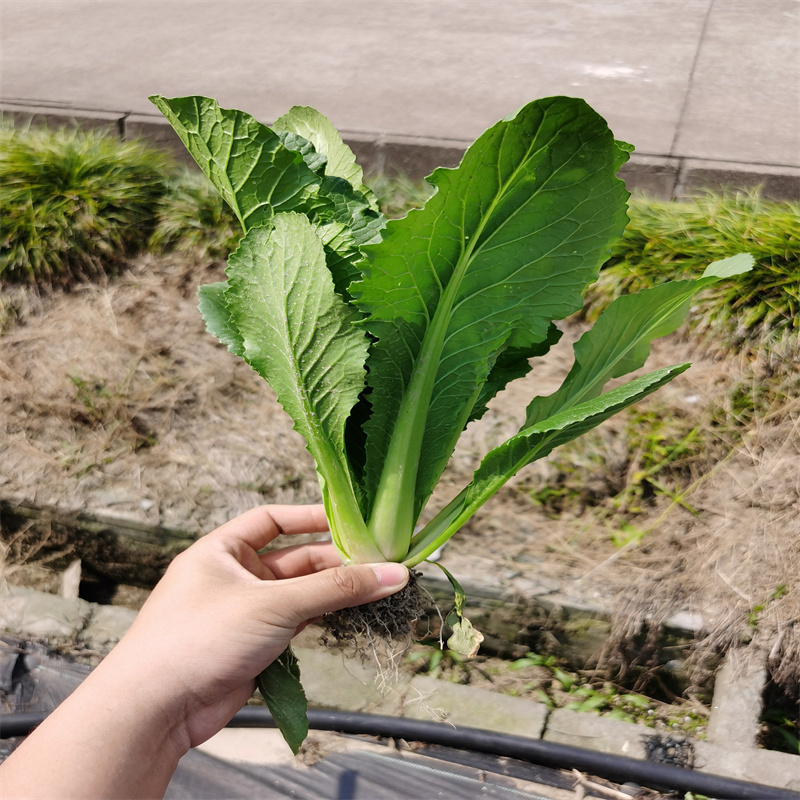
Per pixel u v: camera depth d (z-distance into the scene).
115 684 0.34
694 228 0.77
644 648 0.58
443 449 0.37
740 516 0.61
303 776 0.55
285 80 1.14
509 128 0.28
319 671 0.61
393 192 0.85
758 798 0.50
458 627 0.39
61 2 1.56
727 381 0.69
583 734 0.56
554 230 0.32
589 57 1.15
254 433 0.71
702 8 1.30
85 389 0.75
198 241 0.85
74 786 0.31
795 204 0.81
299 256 0.32
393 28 1.31
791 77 1.06
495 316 0.34
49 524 0.69
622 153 0.30
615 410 0.35
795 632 0.55
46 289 0.85
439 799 0.54
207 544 0.42
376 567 0.36
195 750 0.57
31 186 0.89
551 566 0.60
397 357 0.34
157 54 1.26
